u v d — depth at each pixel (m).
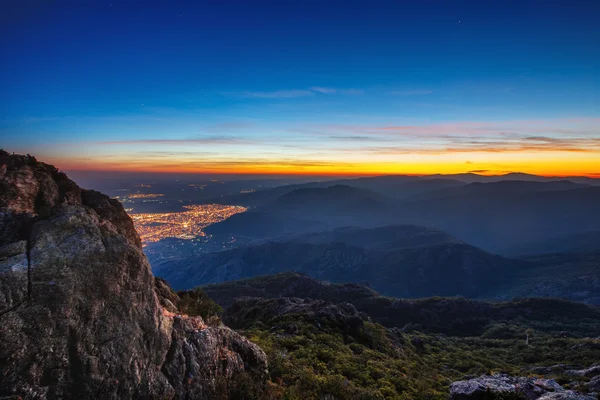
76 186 12.61
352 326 39.84
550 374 38.38
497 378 23.53
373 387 21.64
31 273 8.34
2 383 7.26
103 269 9.62
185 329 12.16
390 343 43.00
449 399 22.78
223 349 13.54
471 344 72.19
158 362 10.38
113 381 8.98
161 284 17.56
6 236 9.16
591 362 47.53
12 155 11.30
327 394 15.90
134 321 9.98
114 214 13.42
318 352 25.81
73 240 9.52
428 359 46.12
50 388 7.89
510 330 89.00
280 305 53.84
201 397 11.16
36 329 7.95
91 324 8.95
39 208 10.49
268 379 15.06
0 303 7.64
